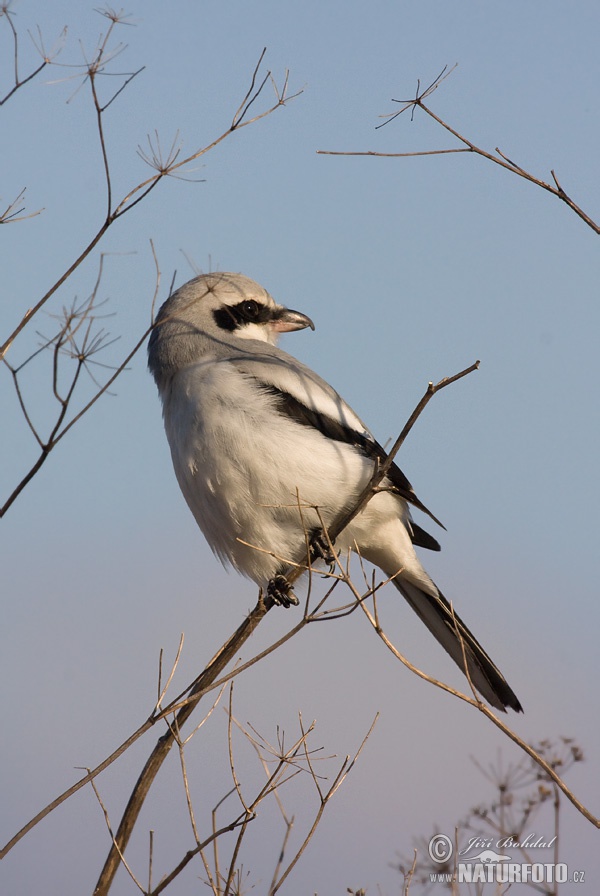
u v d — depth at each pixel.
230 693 7.28
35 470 6.13
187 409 10.17
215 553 10.76
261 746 7.19
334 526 10.08
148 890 6.70
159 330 11.07
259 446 9.90
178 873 6.62
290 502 10.04
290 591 10.48
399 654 6.91
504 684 11.31
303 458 9.98
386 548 11.05
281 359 10.62
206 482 10.08
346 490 10.23
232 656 7.99
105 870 6.72
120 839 6.88
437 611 11.52
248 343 10.97
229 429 9.93
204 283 11.56
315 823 7.02
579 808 6.50
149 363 11.20
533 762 7.68
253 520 10.15
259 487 9.98
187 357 10.73
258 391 10.12
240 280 11.82
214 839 6.75
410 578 11.33
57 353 6.14
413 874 7.23
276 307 11.93
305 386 10.33
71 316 6.18
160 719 6.79
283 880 6.83
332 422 10.30
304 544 10.38
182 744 6.99
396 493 10.80
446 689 6.83
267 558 10.36
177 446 10.27
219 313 11.45
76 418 6.13
